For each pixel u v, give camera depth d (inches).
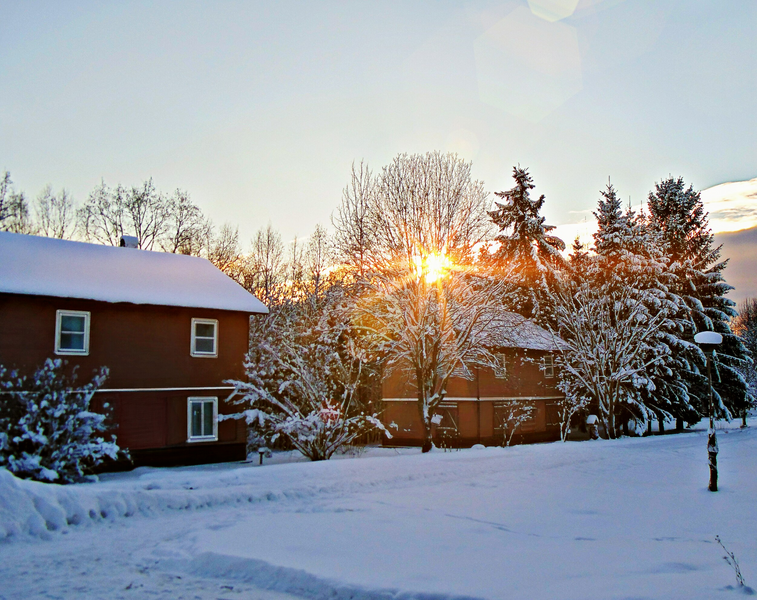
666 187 2162.9
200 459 1009.5
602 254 1743.4
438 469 823.7
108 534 460.1
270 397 983.0
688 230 2066.9
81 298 914.1
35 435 692.1
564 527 463.8
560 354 1606.8
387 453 1146.7
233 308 1061.8
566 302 1507.1
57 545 424.2
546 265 1790.1
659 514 521.0
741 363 1943.9
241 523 481.1
